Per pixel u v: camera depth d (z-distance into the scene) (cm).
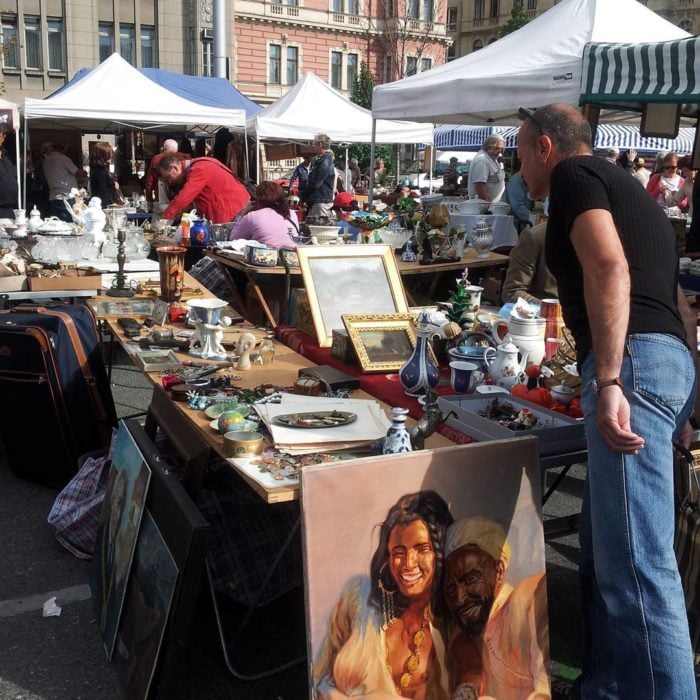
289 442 218
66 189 1078
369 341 306
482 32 5522
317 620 183
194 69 3272
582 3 624
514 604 211
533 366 277
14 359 357
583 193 182
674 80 444
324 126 1312
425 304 487
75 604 279
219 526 265
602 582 190
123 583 235
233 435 218
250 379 295
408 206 613
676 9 3266
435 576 199
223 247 527
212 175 674
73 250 505
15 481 381
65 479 367
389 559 192
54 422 359
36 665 245
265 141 1513
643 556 182
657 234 189
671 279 192
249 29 3659
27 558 310
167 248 398
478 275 564
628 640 186
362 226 532
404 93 743
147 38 3186
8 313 370
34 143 1419
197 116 1039
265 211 550
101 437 371
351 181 1814
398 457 193
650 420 180
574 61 531
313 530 183
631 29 606
